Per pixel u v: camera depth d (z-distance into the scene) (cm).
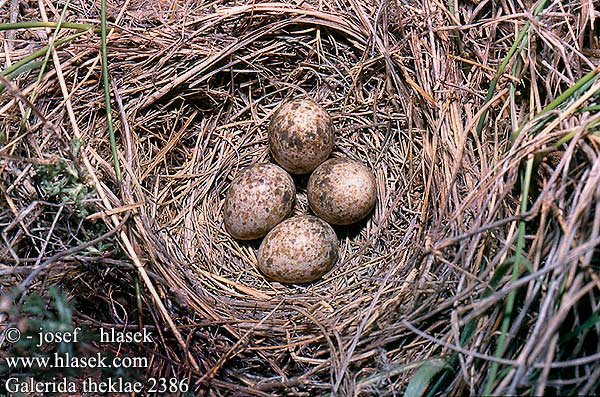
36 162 17
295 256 20
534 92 18
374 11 20
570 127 17
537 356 15
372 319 18
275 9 20
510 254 17
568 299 15
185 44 20
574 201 16
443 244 16
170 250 20
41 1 19
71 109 18
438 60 20
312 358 18
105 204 18
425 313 17
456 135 19
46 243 18
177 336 17
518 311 16
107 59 20
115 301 19
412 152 20
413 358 17
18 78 19
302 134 20
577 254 15
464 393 17
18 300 18
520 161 17
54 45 19
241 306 19
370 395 17
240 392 17
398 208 20
